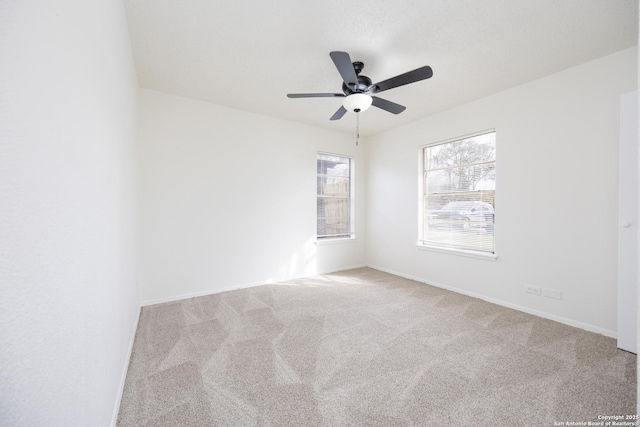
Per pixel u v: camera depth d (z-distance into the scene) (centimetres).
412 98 318
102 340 113
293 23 191
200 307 293
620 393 156
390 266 448
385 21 188
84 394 88
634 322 199
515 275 289
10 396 51
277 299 320
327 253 451
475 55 229
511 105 290
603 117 230
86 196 93
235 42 213
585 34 201
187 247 325
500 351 203
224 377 172
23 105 56
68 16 78
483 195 323
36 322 60
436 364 187
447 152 365
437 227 379
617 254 223
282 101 331
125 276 183
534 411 143
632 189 199
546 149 264
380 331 237
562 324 250
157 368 181
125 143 190
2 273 49
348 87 223
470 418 139
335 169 468
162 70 258
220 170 346
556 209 258
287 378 172
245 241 367
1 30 49
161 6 175
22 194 55
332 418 139
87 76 96
